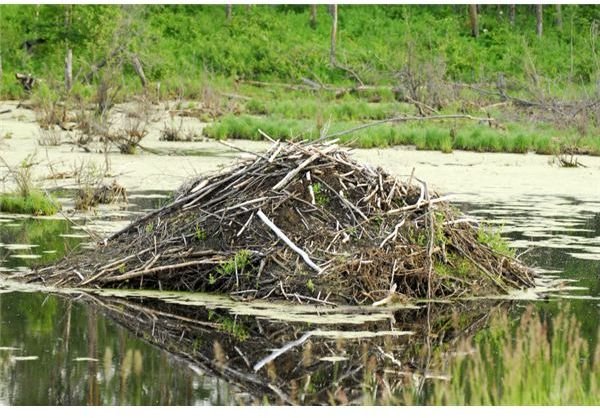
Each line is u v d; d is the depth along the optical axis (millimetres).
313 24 89562
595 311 18422
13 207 27953
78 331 16672
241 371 14914
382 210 19734
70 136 45469
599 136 51375
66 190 32094
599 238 25328
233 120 52594
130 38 67188
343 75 79688
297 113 61500
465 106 60375
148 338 16406
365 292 18500
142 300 18500
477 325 17422
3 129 50688
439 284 19234
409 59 63750
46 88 58188
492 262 20359
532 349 13664
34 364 15016
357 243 19031
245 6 90812
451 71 77875
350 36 87312
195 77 76875
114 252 20188
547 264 22359
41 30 77625
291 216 19312
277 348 15953
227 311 17781
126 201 29781
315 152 20047
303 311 17891
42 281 19750
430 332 16953
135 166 38500
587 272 21672
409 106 62250
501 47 84562
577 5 93438
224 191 20125
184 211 20094
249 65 81688
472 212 29062
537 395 12961
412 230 19547
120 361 15250
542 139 49344
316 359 15469
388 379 14617
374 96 72625
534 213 29312
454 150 49094
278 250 18859
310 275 18594
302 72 79625
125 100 60562
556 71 79812
